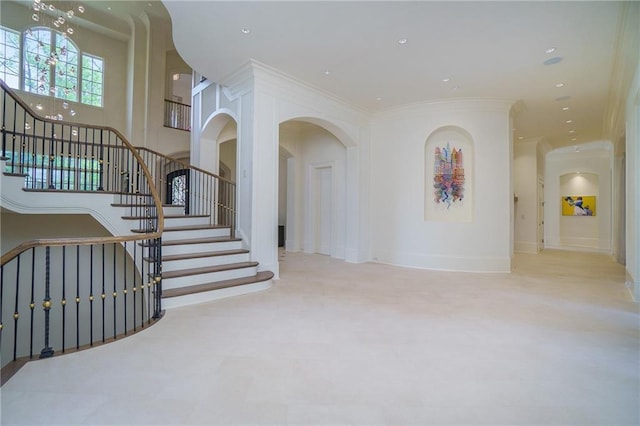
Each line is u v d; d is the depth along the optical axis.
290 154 8.30
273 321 3.14
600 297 4.15
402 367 2.23
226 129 6.84
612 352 2.49
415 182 6.38
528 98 5.71
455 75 4.87
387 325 3.05
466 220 6.10
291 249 8.43
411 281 5.02
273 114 5.03
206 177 6.54
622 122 5.98
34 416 1.66
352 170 6.79
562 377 2.10
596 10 3.23
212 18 3.54
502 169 5.88
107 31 8.21
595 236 9.84
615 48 3.94
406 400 1.83
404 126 6.51
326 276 5.36
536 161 8.73
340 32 3.78
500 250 5.89
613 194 7.99
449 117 6.10
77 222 5.30
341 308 3.58
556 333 2.88
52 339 5.06
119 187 7.46
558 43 3.88
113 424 1.61
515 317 3.31
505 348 2.55
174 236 4.75
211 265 4.44
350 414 1.70
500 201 5.89
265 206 4.96
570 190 10.34
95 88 8.22
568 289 4.58
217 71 4.91
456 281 5.05
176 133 8.78
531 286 4.75
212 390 1.92
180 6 3.33
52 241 2.40
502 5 3.20
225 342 2.63
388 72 4.83
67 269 5.19
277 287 4.57
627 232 4.71
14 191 3.88
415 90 5.53
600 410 1.75
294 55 4.38
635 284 4.01
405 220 6.48
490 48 4.04
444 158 6.28
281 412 1.71
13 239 4.88
